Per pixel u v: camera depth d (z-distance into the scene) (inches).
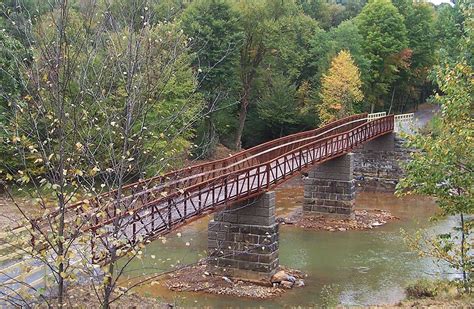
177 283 789.2
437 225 1239.5
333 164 1315.2
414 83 2800.2
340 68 1977.1
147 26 347.9
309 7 3095.5
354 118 1817.2
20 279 327.3
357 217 1330.0
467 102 535.2
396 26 2437.3
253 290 784.3
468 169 527.2
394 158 1756.9
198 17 1792.6
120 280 634.8
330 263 938.1
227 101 1931.6
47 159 295.7
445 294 623.5
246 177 820.0
